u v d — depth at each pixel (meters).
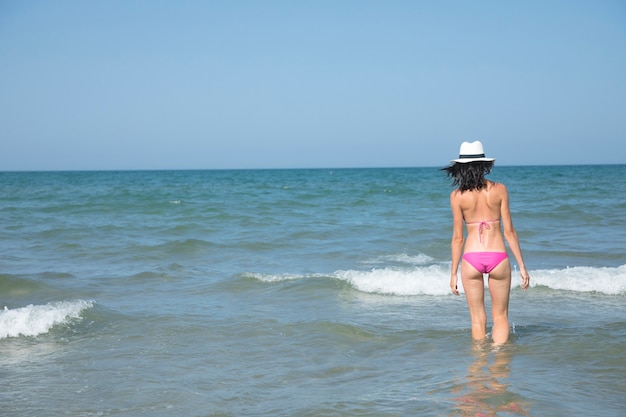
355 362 5.52
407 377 5.04
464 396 4.51
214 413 4.34
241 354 5.79
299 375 5.17
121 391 4.82
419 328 6.65
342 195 31.19
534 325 6.71
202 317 7.22
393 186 42.66
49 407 4.50
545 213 19.41
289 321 6.99
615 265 10.90
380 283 8.81
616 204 22.86
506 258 5.79
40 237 15.12
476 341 6.05
